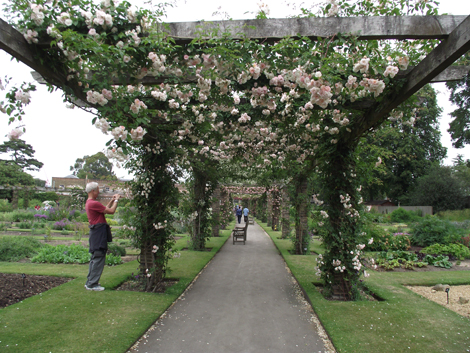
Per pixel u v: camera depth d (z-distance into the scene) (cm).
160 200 478
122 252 769
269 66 289
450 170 2567
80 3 238
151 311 359
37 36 226
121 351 259
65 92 260
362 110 367
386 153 499
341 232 438
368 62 263
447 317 353
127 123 288
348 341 287
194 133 482
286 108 398
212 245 1008
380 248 894
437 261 720
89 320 324
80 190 2097
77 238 1081
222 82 302
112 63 252
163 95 343
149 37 245
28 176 3020
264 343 291
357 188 452
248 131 474
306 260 733
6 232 1230
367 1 265
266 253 886
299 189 853
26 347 259
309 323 345
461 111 1636
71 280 491
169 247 487
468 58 387
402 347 276
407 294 452
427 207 2405
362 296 458
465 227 1406
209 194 932
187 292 466
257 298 440
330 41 249
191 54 269
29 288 438
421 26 233
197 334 309
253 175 804
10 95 242
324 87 264
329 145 460
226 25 259
